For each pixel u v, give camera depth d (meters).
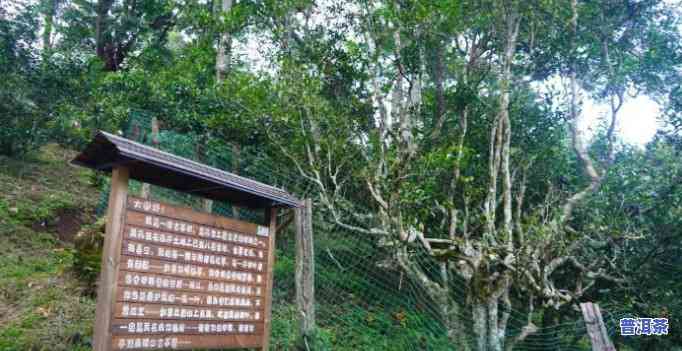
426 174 8.83
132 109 10.38
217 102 9.86
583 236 8.20
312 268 6.57
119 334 4.21
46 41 16.61
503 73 9.81
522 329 7.45
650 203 9.16
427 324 7.74
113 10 18.41
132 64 16.19
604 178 9.52
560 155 10.59
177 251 4.75
